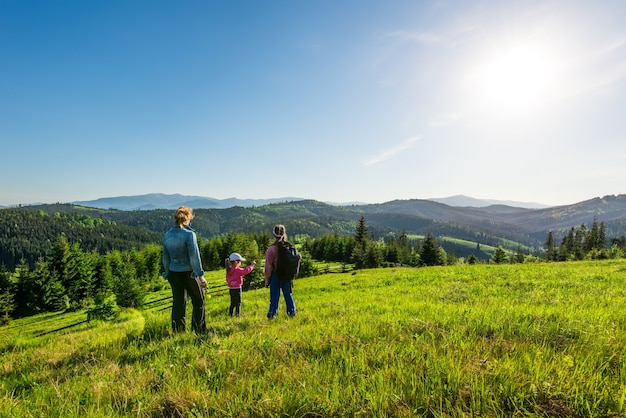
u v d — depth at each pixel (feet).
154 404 9.01
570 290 32.01
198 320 19.81
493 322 15.80
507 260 363.76
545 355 10.80
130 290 152.35
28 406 9.26
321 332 15.81
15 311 211.82
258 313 28.94
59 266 241.76
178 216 19.90
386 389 8.68
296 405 8.39
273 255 24.23
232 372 10.93
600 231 339.57
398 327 15.97
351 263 379.14
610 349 11.23
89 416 8.32
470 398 8.33
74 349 18.13
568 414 7.64
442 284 44.91
